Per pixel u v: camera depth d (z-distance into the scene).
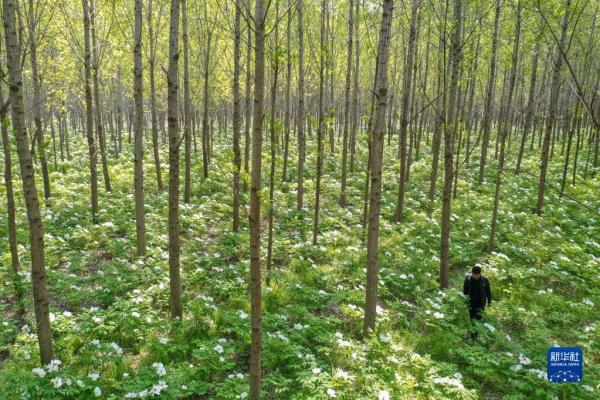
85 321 7.34
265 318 8.06
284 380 6.27
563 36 12.98
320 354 7.28
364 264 11.27
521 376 7.03
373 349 7.27
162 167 21.20
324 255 11.95
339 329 8.27
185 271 10.06
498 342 7.91
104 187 17.27
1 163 18.53
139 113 10.72
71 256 10.22
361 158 25.48
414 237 13.41
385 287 9.96
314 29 19.36
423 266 11.45
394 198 17.80
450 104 10.40
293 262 11.24
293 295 9.40
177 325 7.67
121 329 7.31
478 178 21.12
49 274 9.05
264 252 11.81
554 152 26.97
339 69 26.73
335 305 9.38
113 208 14.36
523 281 10.80
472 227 14.59
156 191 17.61
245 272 10.33
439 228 14.25
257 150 4.77
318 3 16.41
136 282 9.20
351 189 18.92
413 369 6.87
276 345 7.07
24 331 7.14
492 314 9.14
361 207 16.77
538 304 9.80
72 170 20.06
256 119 4.70
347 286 10.17
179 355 6.95
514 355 7.66
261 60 4.58
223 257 11.42
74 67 18.89
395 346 7.34
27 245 10.72
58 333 7.16
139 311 7.77
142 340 7.18
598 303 9.81
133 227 12.64
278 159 19.69
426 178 21.25
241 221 14.52
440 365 6.93
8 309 8.00
